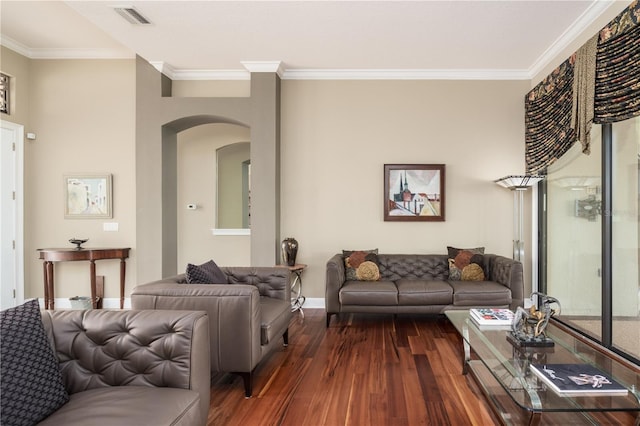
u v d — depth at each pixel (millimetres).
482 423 2213
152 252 4945
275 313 3061
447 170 5074
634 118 3049
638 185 3016
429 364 3115
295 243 4832
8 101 4938
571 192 4047
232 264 5930
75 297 5203
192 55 4625
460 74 5016
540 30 3889
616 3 3221
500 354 2250
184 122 5129
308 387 2703
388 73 5055
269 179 4898
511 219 5016
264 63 4812
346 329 4141
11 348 1430
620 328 3232
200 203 5945
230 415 2318
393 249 5105
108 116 5219
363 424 2213
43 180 5219
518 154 5000
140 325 1785
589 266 3701
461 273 4523
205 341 1860
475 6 3441
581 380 1859
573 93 3549
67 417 1431
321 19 3711
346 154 5137
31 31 4559
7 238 4938
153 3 3441
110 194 5199
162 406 1527
